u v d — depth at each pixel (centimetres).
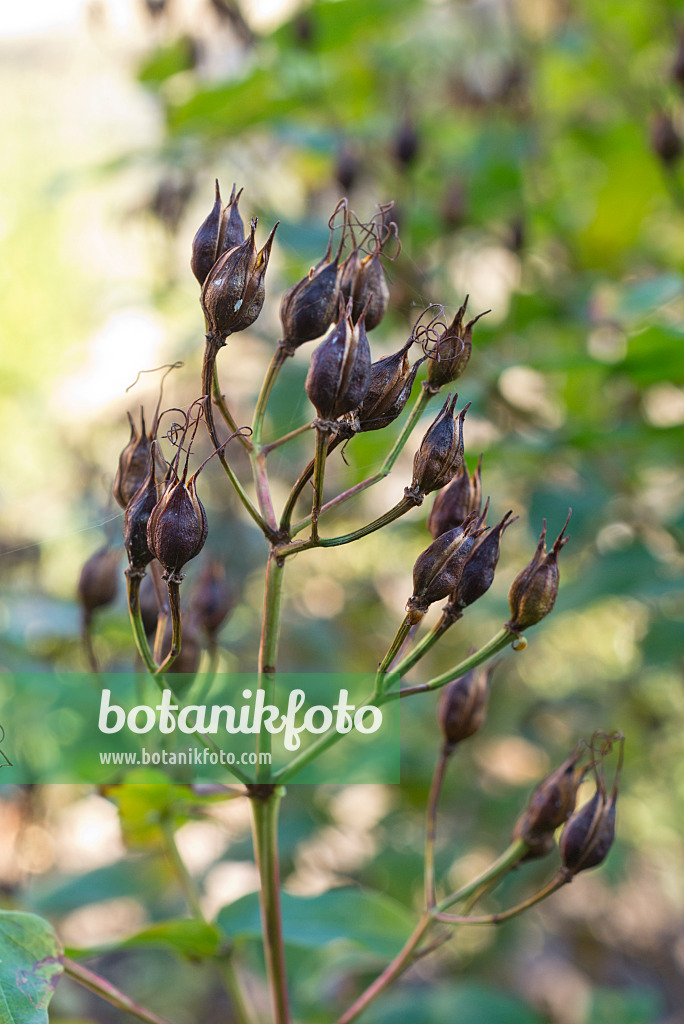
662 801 113
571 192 106
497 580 93
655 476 85
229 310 41
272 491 97
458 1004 62
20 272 120
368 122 96
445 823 97
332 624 107
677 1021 100
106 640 74
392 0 82
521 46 103
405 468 97
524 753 108
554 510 76
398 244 42
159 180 103
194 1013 95
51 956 42
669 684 104
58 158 128
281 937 43
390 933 50
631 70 97
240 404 91
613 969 107
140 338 97
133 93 112
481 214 94
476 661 42
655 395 86
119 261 124
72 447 98
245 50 84
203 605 45
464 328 41
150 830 49
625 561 72
